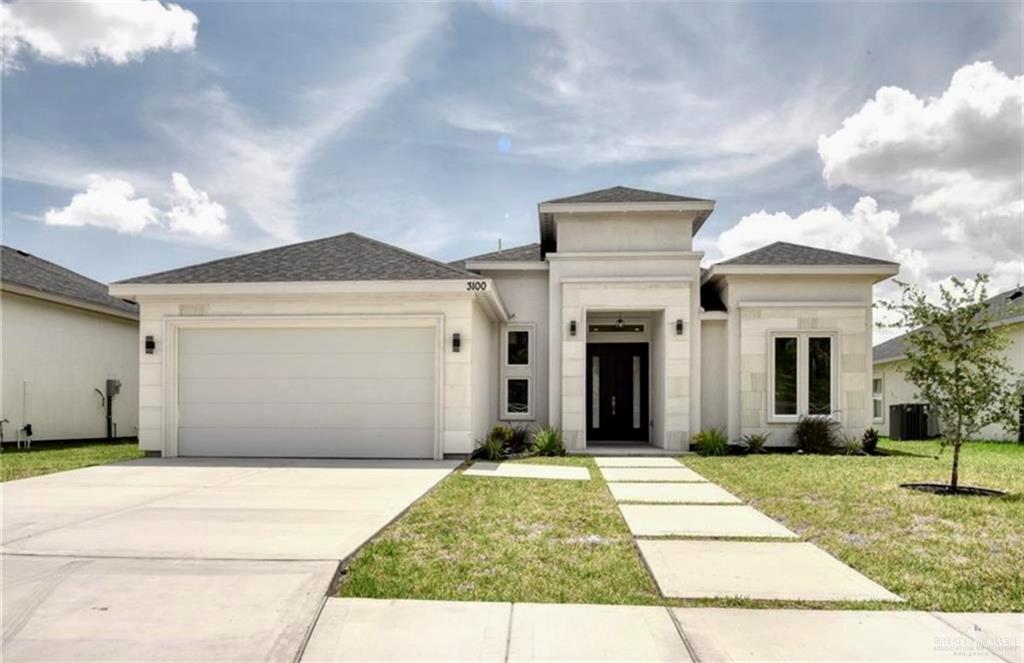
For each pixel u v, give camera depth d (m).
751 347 14.31
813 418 14.01
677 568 4.80
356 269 12.18
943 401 8.52
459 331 11.63
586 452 13.55
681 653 3.39
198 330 12.02
